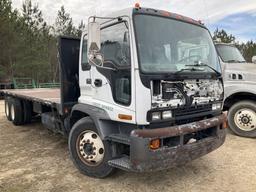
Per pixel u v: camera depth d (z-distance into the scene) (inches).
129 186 178.1
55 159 226.2
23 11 1285.7
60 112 226.2
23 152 244.4
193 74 173.8
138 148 152.2
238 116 291.0
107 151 176.4
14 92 366.3
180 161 162.2
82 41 197.5
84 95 198.2
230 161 221.0
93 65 168.7
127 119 161.8
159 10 177.0
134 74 156.3
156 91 157.3
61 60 220.5
